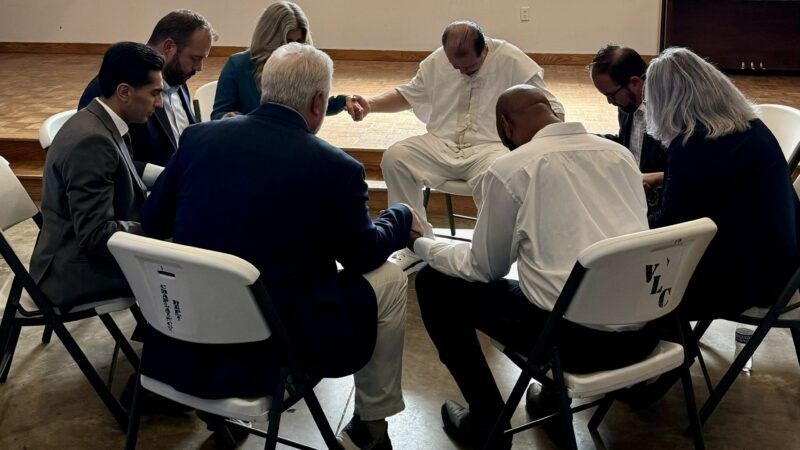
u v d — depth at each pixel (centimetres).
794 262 214
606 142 193
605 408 220
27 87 589
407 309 308
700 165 204
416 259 323
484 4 675
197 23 290
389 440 217
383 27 691
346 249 187
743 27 617
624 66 258
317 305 183
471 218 362
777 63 621
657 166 270
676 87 206
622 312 176
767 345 278
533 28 675
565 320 184
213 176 178
